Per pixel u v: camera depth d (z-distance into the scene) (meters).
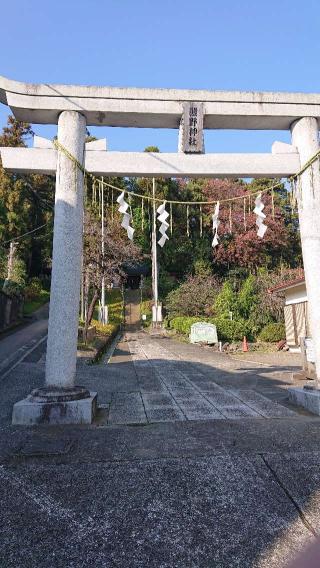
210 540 2.44
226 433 4.44
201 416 5.39
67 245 5.46
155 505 2.83
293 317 17.34
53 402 5.01
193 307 25.34
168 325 26.25
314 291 5.78
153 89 5.80
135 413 5.59
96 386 8.11
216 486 3.10
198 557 2.28
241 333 21.59
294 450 3.80
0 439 4.25
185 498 2.93
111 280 23.45
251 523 2.62
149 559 2.27
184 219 29.19
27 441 4.16
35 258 33.72
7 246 27.95
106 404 6.23
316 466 3.43
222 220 27.00
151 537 2.47
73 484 3.14
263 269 26.73
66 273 5.42
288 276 24.31
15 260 27.56
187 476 3.26
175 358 14.26
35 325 21.31
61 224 5.50
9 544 2.40
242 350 17.77
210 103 5.90
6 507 2.81
